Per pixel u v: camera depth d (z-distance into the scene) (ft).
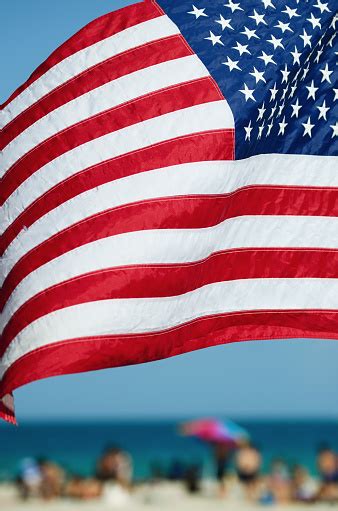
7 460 485.15
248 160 69.05
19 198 70.18
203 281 66.85
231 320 66.80
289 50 70.85
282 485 155.43
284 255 67.87
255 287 67.51
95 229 67.46
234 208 68.18
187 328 65.92
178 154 68.80
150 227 66.85
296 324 67.41
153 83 70.49
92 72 71.72
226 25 71.61
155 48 71.46
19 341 65.10
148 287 65.82
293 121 69.87
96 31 72.64
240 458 168.76
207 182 68.33
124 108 70.28
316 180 69.00
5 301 67.72
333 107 70.28
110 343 64.39
